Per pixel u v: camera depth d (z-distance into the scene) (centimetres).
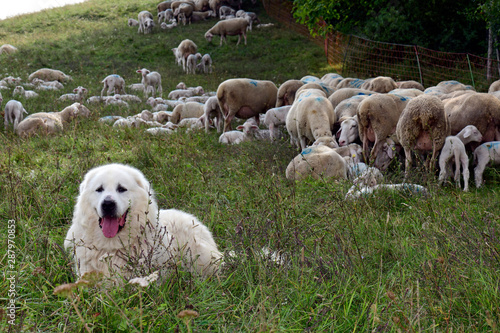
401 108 853
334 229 448
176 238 377
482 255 389
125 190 340
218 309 311
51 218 482
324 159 717
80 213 341
